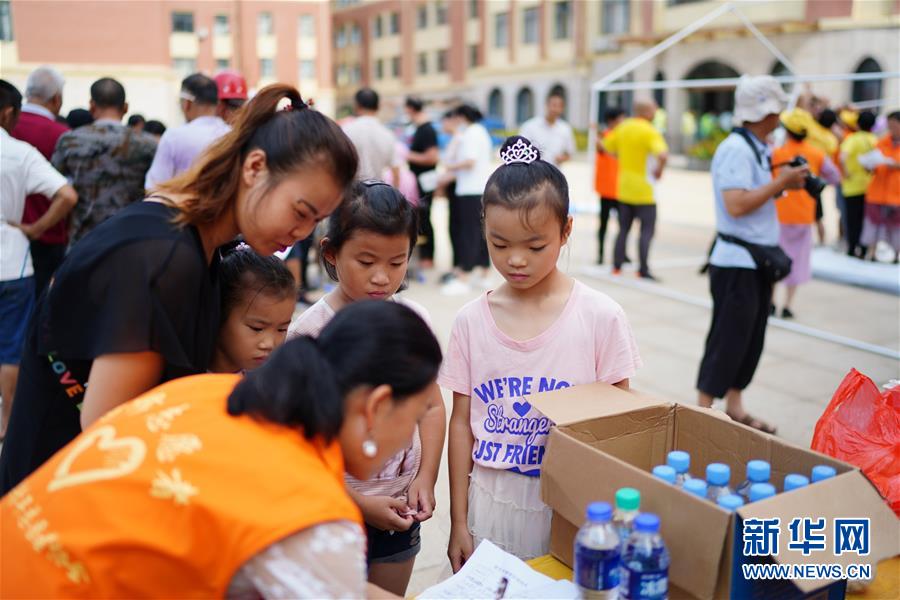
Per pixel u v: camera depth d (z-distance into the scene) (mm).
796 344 5008
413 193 6555
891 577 1481
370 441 1083
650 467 1566
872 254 7508
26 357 1384
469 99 32969
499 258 1663
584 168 18484
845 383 1724
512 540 1738
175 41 24062
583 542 1188
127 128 3854
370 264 1722
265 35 25641
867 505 1226
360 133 5324
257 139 1263
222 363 1660
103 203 3785
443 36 34188
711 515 1145
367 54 39750
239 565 947
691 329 5402
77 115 5484
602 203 7348
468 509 1808
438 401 1892
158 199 1307
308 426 1043
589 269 7355
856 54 16906
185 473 989
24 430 1384
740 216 3359
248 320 1610
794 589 1232
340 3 42656
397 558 1868
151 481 989
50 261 4043
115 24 18062
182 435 1029
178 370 1271
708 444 1526
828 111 7406
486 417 1788
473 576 1379
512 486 1742
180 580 982
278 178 1239
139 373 1223
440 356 1128
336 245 1732
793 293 5523
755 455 1443
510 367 1758
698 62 21266
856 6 16781
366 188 1731
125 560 976
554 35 27938
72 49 17688
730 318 3459
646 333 5301
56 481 1044
